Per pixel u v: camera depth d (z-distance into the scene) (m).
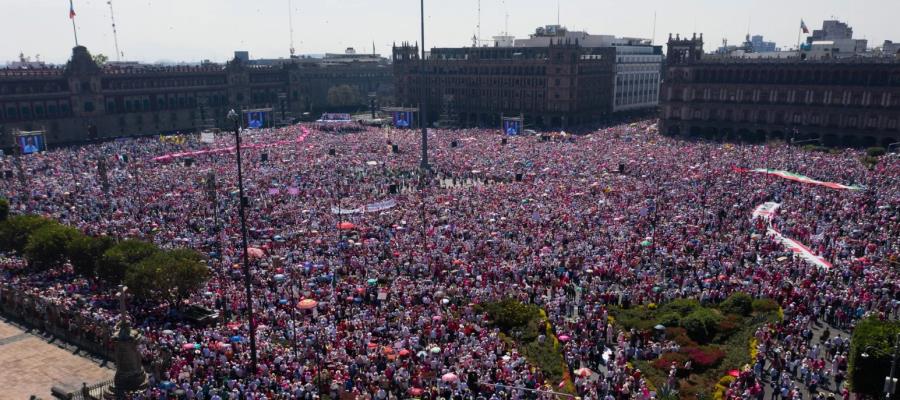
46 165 119.06
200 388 41.09
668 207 83.88
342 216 82.75
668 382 41.94
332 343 47.56
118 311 55.22
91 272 60.91
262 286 59.72
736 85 173.25
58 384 45.69
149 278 53.34
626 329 50.91
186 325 51.69
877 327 39.16
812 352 44.16
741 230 74.06
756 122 172.00
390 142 156.12
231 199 92.38
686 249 67.31
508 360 44.31
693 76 179.25
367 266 64.25
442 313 52.28
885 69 150.38
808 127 163.50
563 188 96.81
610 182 101.19
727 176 103.06
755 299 54.28
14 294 58.66
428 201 91.44
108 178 105.88
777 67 166.38
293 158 130.75
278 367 44.41
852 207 80.50
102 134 188.62
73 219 80.56
